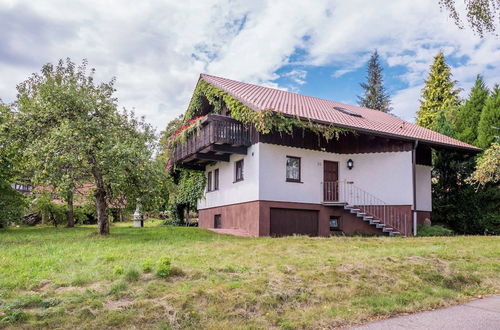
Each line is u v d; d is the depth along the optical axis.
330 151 18.39
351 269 7.70
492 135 22.64
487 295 7.18
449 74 40.94
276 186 16.59
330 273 7.36
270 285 6.48
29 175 14.37
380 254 9.34
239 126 16.89
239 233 16.20
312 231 17.45
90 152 12.70
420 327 5.30
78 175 12.71
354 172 18.34
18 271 7.22
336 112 19.55
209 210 20.83
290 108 16.83
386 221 17.50
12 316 4.94
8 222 17.78
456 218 21.78
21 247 10.45
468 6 10.27
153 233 14.58
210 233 15.43
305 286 6.62
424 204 20.31
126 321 4.99
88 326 4.83
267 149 16.58
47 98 12.94
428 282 7.48
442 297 6.78
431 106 40.97
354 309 5.89
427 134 19.89
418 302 6.41
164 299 5.66
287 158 17.19
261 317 5.44
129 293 5.89
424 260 8.72
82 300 5.55
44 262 8.02
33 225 24.06
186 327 4.98
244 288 6.24
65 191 12.59
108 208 15.37
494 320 5.62
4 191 17.39
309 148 17.75
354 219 17.98
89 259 8.41
